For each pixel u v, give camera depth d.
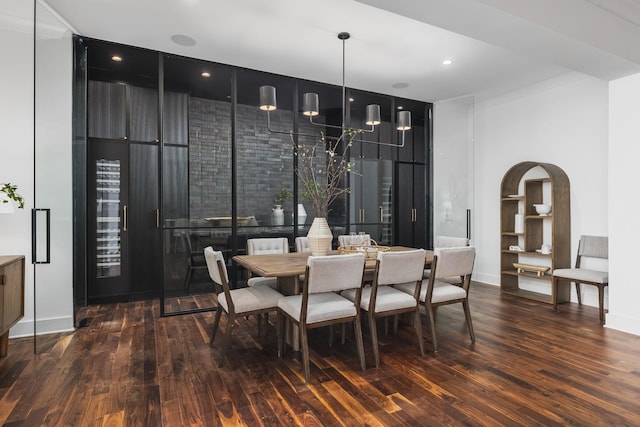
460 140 5.62
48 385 2.26
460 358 2.70
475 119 5.65
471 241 5.66
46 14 2.93
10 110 3.18
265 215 4.54
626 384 2.29
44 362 2.60
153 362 2.61
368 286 3.18
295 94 4.59
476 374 2.43
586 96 4.27
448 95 5.22
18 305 2.92
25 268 3.17
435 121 5.57
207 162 4.22
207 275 4.16
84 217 3.49
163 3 2.89
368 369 2.51
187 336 3.16
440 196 5.55
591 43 2.67
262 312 2.70
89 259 4.24
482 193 5.54
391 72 4.32
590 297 4.20
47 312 3.11
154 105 4.50
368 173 5.21
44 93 2.93
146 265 4.52
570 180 4.41
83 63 3.54
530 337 3.13
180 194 4.07
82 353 2.76
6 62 3.17
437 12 2.25
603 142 4.11
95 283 4.27
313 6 2.92
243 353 2.79
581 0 2.61
